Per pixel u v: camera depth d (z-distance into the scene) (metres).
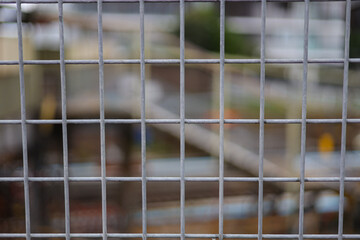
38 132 2.93
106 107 3.51
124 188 3.39
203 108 4.00
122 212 3.28
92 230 3.13
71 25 2.88
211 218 3.34
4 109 1.99
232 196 3.48
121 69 3.47
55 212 3.01
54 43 2.33
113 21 3.14
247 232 3.27
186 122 0.78
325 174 3.40
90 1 0.76
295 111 3.62
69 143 3.35
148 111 3.77
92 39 2.99
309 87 3.51
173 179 0.81
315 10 3.45
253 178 0.81
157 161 3.72
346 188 3.07
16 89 2.03
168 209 3.37
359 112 3.21
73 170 3.34
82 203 3.23
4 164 2.87
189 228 3.28
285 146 3.68
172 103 3.97
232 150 3.80
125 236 0.84
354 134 3.28
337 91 3.28
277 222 3.27
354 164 3.17
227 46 3.86
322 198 3.26
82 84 2.96
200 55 3.74
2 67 1.95
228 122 0.78
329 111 3.42
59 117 2.92
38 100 2.69
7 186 2.85
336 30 3.26
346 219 3.05
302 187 0.81
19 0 0.77
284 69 3.68
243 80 3.89
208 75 3.99
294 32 3.57
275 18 3.67
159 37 3.71
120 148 3.59
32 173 2.94
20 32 0.77
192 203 3.41
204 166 3.83
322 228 3.14
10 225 2.83
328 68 3.27
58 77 2.67
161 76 3.99
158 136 3.80
